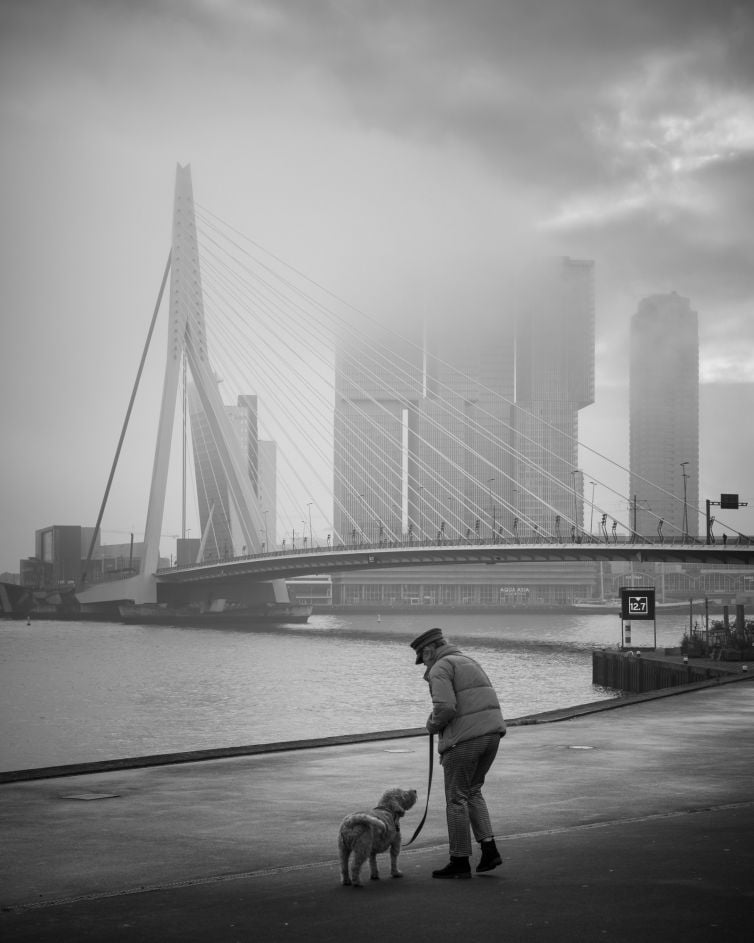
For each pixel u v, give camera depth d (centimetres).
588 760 1800
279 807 1405
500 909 905
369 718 6950
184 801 1452
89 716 7119
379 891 977
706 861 1061
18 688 8956
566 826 1255
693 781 1580
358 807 1402
